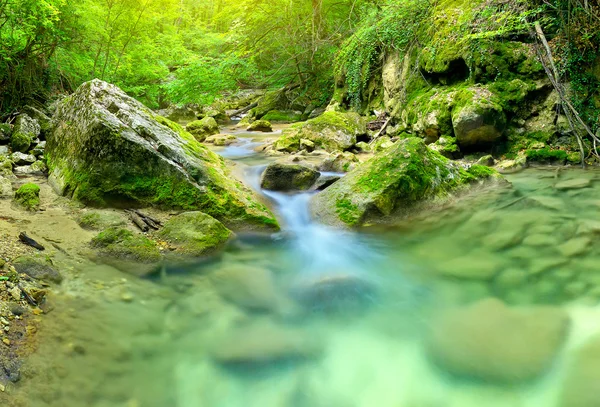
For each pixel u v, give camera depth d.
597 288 3.25
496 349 2.57
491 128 6.89
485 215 4.85
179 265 3.57
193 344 2.60
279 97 16.31
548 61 6.89
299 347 2.64
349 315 3.03
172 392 2.21
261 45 15.71
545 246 4.01
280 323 2.89
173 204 4.56
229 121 16.81
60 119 6.15
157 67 14.81
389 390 2.31
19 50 8.30
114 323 2.70
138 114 5.46
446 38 8.34
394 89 10.11
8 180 4.91
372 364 2.51
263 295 3.23
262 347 2.61
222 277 3.46
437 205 5.01
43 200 4.61
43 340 2.40
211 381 2.31
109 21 11.49
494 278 3.52
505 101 7.05
